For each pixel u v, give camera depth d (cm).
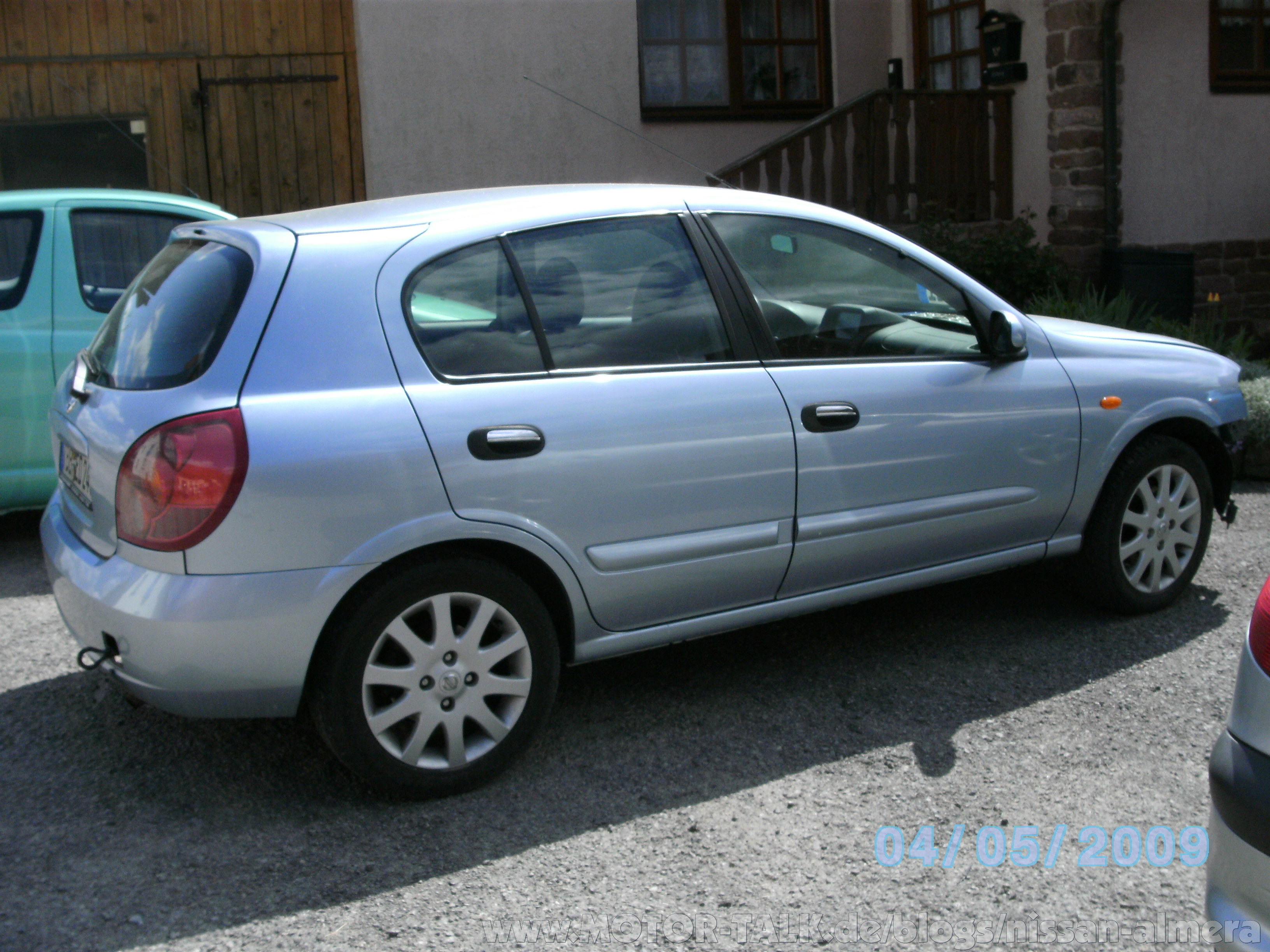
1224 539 552
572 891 285
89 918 276
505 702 336
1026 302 924
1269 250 1043
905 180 971
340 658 305
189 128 977
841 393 374
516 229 339
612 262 350
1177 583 457
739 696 392
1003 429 404
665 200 366
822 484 370
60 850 305
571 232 347
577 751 356
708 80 1059
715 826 313
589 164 1025
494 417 319
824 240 388
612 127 1024
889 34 1118
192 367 304
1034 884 285
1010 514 412
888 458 382
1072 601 471
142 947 266
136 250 567
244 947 265
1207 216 1013
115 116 971
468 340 325
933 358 398
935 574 407
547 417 326
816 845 304
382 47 971
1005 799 323
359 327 312
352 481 300
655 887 287
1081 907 277
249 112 980
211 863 299
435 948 264
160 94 972
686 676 409
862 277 392
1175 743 352
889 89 956
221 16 967
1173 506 450
